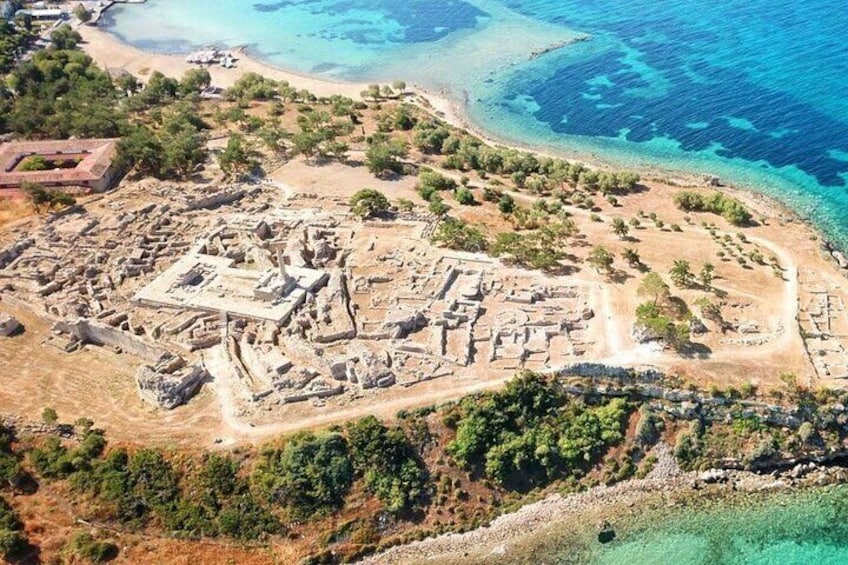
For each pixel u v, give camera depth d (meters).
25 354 132.00
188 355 129.62
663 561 100.88
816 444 112.50
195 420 116.12
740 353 122.75
